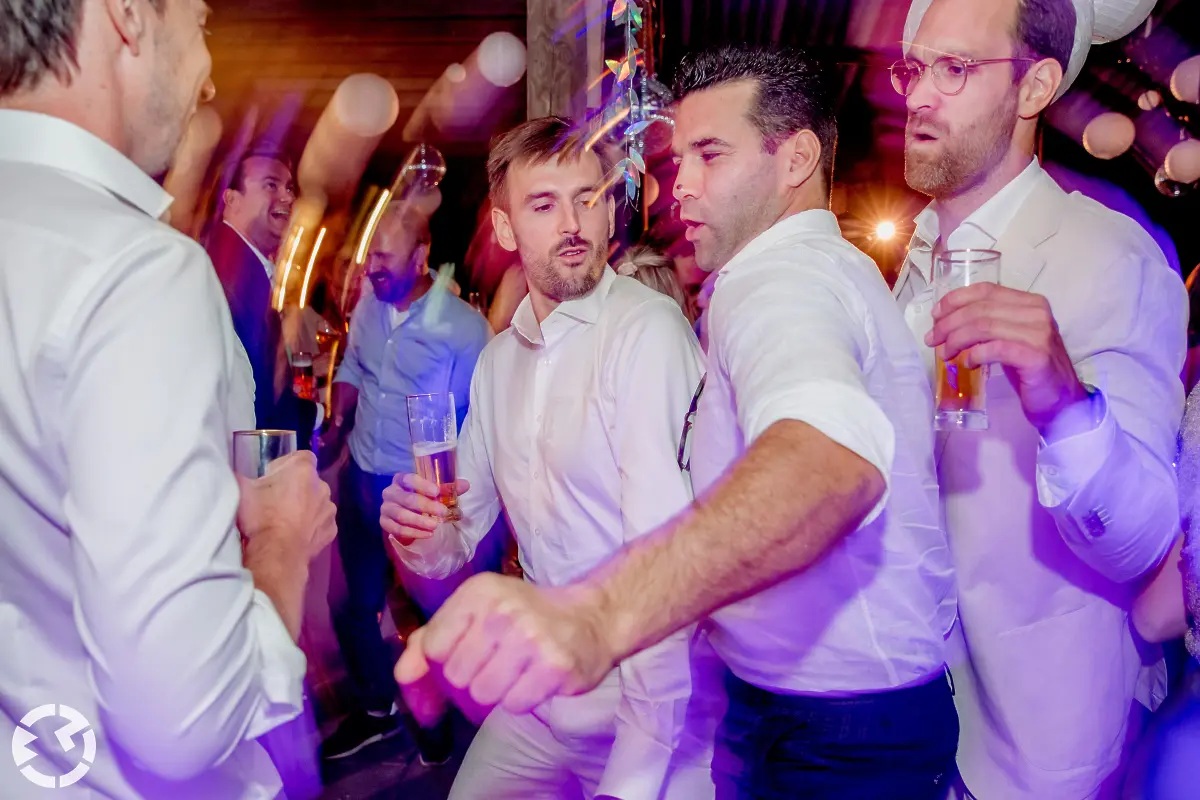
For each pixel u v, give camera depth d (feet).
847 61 21.58
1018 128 4.90
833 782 3.79
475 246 17.66
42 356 2.56
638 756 4.57
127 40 2.97
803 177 4.41
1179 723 3.81
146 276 2.65
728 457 3.93
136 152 3.16
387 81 22.16
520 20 20.43
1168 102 14.42
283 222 11.64
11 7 2.79
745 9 19.89
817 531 2.34
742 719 4.09
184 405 2.61
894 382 3.70
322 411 12.07
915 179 5.07
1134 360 4.50
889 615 3.76
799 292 3.14
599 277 5.47
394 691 10.59
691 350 5.16
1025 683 4.66
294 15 20.01
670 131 5.88
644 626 2.23
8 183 2.79
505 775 5.65
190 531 2.55
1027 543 4.62
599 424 5.26
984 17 4.70
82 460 2.50
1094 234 4.71
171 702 2.51
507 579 2.20
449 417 5.77
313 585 11.85
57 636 2.85
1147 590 4.38
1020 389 3.74
